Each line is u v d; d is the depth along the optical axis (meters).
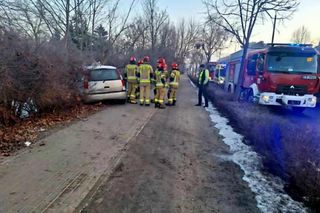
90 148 5.91
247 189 4.31
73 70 9.57
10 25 7.21
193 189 4.24
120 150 5.88
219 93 15.40
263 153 5.54
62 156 5.36
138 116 9.70
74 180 4.35
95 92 11.12
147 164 5.17
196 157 5.66
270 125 6.51
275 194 4.18
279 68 11.54
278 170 4.86
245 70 14.18
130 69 12.74
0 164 4.84
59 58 8.55
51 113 8.75
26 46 7.09
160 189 4.20
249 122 7.29
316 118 11.15
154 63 28.41
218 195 4.09
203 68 12.99
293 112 12.55
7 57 6.39
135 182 4.39
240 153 5.98
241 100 13.05
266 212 3.67
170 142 6.66
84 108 10.58
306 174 4.11
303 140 5.04
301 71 11.47
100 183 4.29
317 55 11.55
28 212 3.42
